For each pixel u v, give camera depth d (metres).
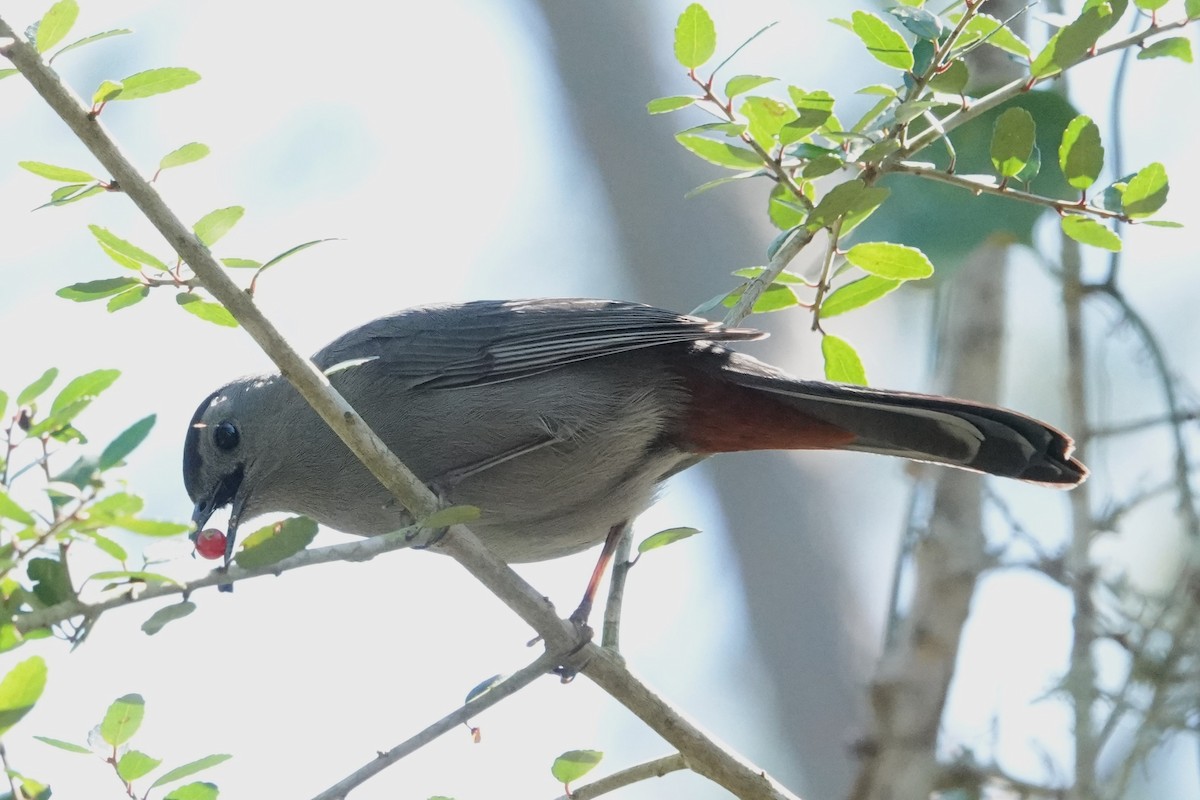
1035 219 10.33
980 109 8.27
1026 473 9.36
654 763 8.19
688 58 8.42
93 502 5.77
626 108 17.42
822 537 15.98
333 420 7.54
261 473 10.19
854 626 15.62
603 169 17.34
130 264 7.52
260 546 6.64
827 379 9.79
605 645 8.42
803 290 11.16
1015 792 11.20
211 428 10.27
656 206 16.97
